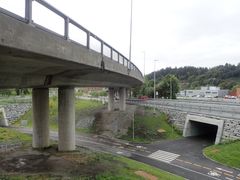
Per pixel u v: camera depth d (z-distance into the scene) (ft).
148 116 202.69
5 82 60.59
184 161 114.73
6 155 99.09
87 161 93.15
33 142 112.16
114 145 142.31
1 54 40.27
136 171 87.92
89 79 108.99
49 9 44.93
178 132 176.76
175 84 341.00
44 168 83.71
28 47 38.27
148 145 145.28
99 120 199.31
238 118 132.77
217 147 130.52
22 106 256.73
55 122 210.59
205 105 179.52
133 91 374.22
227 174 98.07
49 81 80.53
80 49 59.47
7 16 33.55
